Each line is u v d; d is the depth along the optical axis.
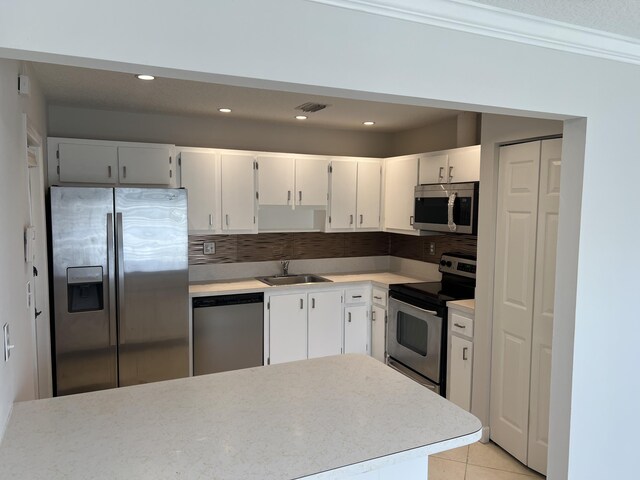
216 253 4.41
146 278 3.41
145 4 1.33
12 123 1.74
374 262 5.14
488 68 1.91
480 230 3.11
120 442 1.40
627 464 2.51
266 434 1.46
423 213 3.95
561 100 2.10
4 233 1.49
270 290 4.08
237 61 1.46
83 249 3.21
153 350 3.48
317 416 1.60
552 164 2.62
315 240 4.86
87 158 3.58
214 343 3.89
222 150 4.03
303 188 4.37
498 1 1.78
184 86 3.13
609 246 2.32
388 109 3.79
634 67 2.29
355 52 1.64
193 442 1.41
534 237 2.75
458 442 1.47
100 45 1.29
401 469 1.62
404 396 1.78
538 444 2.78
